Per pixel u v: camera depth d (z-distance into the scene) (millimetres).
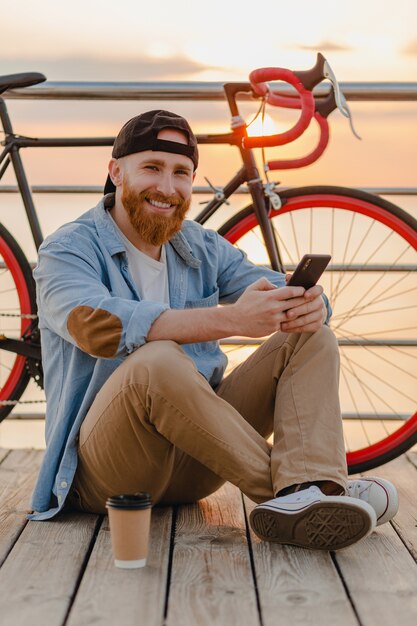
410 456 3363
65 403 2387
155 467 2293
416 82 3242
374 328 3422
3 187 3270
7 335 3180
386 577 2043
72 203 3326
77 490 2428
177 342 2223
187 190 2402
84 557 2154
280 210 3152
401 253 3240
